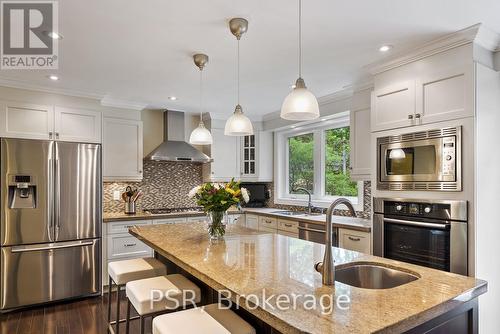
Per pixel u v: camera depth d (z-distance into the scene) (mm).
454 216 2291
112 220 3883
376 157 2889
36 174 3383
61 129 3678
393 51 2602
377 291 1359
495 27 2186
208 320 1568
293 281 1486
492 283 2291
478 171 2225
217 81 3410
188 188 5113
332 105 3990
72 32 2248
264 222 4637
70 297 3539
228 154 5125
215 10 1959
